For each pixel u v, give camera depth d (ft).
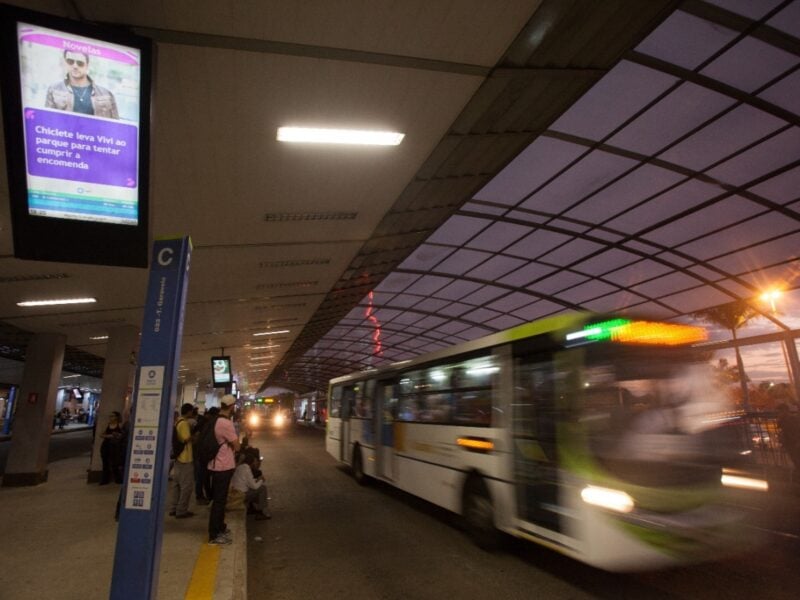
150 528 13.11
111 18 13.66
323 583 19.92
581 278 73.61
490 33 16.63
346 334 122.52
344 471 54.70
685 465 18.06
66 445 95.30
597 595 18.15
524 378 22.16
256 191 25.20
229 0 13.46
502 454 22.98
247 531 28.40
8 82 11.70
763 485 35.68
